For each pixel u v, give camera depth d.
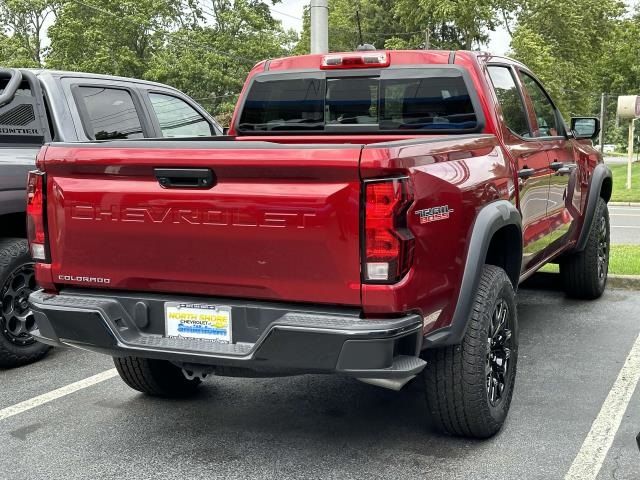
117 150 3.22
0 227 5.29
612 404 4.14
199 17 52.16
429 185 3.09
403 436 3.77
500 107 4.48
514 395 4.29
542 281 7.22
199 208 3.09
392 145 2.91
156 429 3.91
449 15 41.84
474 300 3.48
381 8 53.78
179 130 6.69
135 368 4.14
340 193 2.88
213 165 3.02
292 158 2.89
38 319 3.46
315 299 2.99
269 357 2.99
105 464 3.49
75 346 3.44
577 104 47.44
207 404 4.29
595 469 3.33
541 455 3.49
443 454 3.53
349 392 4.46
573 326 5.80
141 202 3.20
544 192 4.93
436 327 3.27
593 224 6.25
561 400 4.21
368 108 4.79
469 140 3.75
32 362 5.15
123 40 49.66
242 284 3.09
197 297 3.24
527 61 39.38
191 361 3.15
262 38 48.19
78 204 3.34
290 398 4.37
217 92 47.06
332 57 4.81
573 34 43.25
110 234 3.29
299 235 2.94
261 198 2.98
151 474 3.38
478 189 3.58
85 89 5.79
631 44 43.72
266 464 3.46
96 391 4.54
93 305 3.31
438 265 3.18
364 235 2.87
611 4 44.31
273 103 5.13
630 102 21.89
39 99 5.40
